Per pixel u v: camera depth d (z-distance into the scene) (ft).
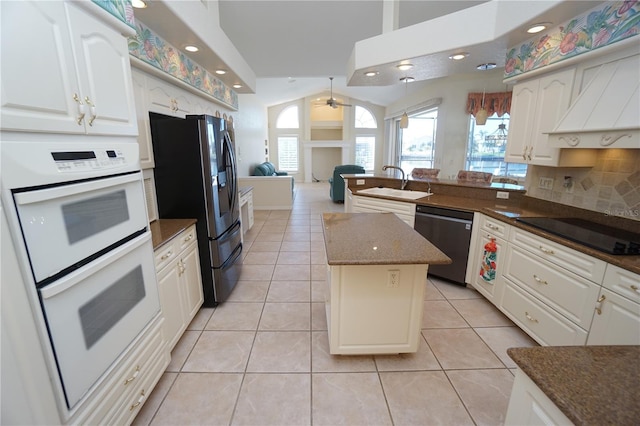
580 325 5.61
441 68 10.25
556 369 2.53
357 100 36.78
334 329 6.22
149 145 7.65
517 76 8.25
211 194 7.98
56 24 3.31
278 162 38.32
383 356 6.65
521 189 9.53
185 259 7.32
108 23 4.25
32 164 2.96
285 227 17.42
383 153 37.83
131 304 4.65
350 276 5.94
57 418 3.30
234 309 8.62
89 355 3.74
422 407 5.37
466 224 9.16
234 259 9.68
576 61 6.56
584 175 7.41
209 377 6.07
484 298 9.11
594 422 2.05
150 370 5.19
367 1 11.57
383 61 9.69
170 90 9.04
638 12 5.20
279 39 14.87
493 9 7.71
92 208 3.82
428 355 6.68
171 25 7.17
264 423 5.09
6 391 2.82
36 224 3.03
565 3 5.87
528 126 8.09
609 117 5.58
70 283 3.38
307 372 6.20
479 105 20.03
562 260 5.98
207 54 9.51
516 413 2.88
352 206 12.59
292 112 37.24
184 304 7.16
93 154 3.80
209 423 5.09
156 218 8.05
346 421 5.11
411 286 6.04
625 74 5.61
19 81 2.87
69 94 3.51
